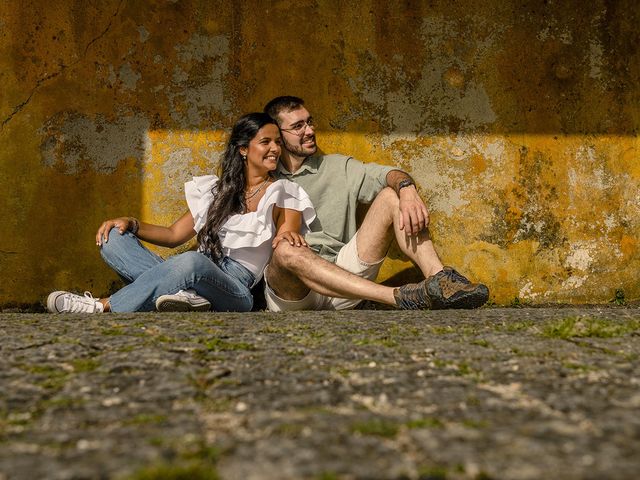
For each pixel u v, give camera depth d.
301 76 5.25
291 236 4.60
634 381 2.22
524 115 5.35
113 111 5.18
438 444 1.65
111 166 5.18
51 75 5.13
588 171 5.38
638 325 3.23
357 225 5.32
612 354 2.60
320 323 3.40
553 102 5.36
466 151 5.34
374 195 5.03
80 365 2.48
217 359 2.55
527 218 5.37
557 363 2.46
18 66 5.11
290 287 4.66
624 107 5.39
